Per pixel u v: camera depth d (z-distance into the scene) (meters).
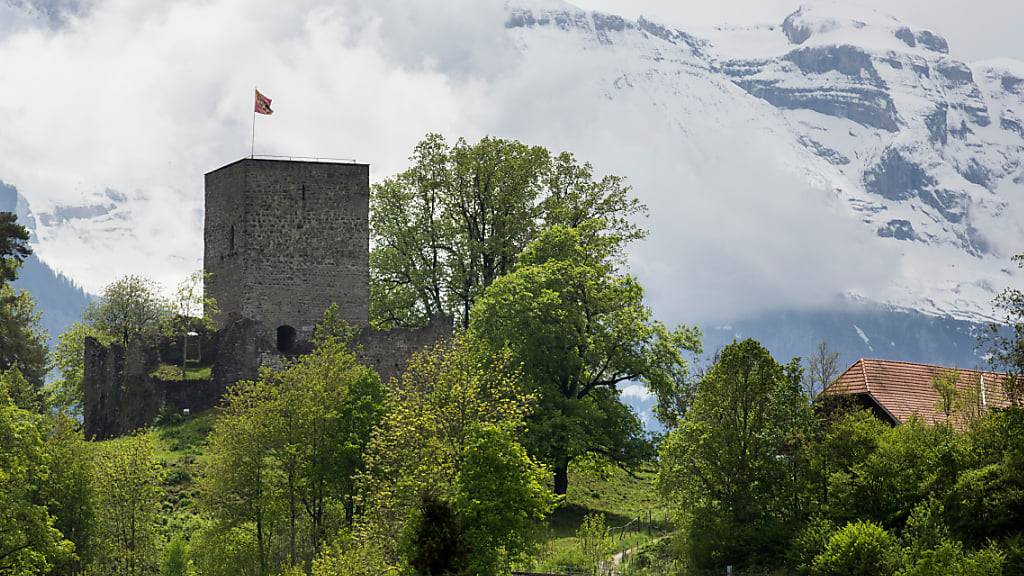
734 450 98.12
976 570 81.56
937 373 114.94
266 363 134.00
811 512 95.31
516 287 127.69
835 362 118.50
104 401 137.00
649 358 127.44
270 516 97.12
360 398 101.00
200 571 96.69
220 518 97.69
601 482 135.25
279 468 99.00
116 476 99.31
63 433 100.50
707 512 97.06
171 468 118.12
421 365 103.75
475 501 86.44
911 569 82.94
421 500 75.12
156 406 130.88
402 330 136.62
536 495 90.19
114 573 96.94
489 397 101.31
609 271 138.00
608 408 126.06
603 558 100.81
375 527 86.69
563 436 120.25
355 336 135.88
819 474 96.69
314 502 98.00
